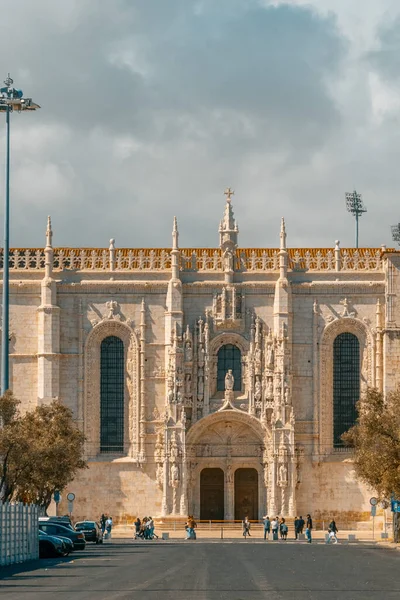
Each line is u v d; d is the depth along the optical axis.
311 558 104.81
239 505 170.38
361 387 169.75
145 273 171.38
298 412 169.38
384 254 168.50
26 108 135.62
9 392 124.62
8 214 131.38
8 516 94.12
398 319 167.88
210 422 169.12
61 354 169.62
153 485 169.00
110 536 158.00
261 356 169.38
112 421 170.38
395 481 130.50
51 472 134.88
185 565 92.44
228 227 172.00
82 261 172.00
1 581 74.88
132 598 62.41
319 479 168.38
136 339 169.88
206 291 171.38
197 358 169.38
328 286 170.62
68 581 74.38
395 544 138.62
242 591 67.06
